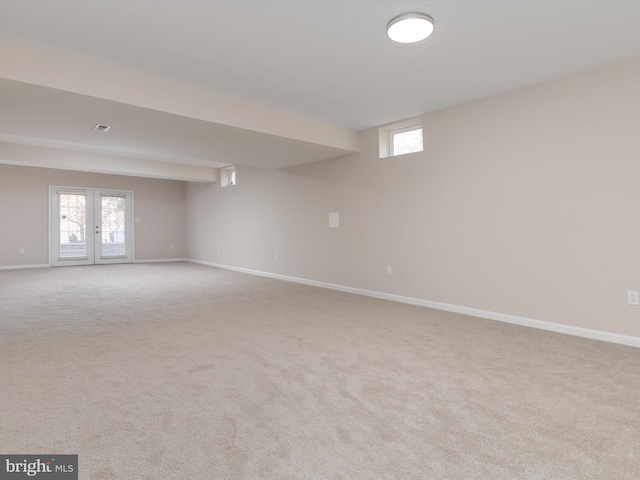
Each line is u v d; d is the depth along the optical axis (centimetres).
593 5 232
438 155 433
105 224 930
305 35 266
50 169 852
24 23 248
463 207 412
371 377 240
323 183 586
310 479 143
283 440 169
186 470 148
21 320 380
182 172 830
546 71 327
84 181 898
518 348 297
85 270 799
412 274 465
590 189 324
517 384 230
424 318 394
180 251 1036
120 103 322
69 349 291
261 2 226
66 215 875
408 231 468
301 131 452
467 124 406
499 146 380
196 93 366
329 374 245
